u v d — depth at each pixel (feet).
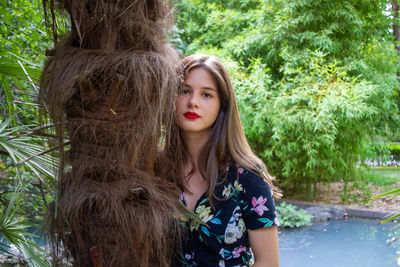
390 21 19.29
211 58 3.85
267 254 3.65
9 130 3.99
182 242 3.65
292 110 15.88
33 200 4.74
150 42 3.02
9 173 5.59
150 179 2.98
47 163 3.76
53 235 3.02
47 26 3.20
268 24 17.63
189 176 3.86
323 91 15.24
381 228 14.47
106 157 2.83
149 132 2.87
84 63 2.78
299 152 17.25
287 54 16.55
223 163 3.78
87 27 2.89
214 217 3.61
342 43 17.74
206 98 3.76
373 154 19.08
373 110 15.96
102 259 2.78
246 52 18.17
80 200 2.75
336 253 11.84
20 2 6.73
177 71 3.50
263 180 3.69
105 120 2.83
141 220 2.81
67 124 2.92
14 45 6.15
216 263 3.59
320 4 16.96
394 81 18.40
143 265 2.83
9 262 6.37
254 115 16.66
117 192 2.79
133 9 2.93
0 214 4.79
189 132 3.95
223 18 20.02
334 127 15.21
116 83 2.79
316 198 18.79
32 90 4.32
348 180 18.24
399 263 10.88
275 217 3.63
